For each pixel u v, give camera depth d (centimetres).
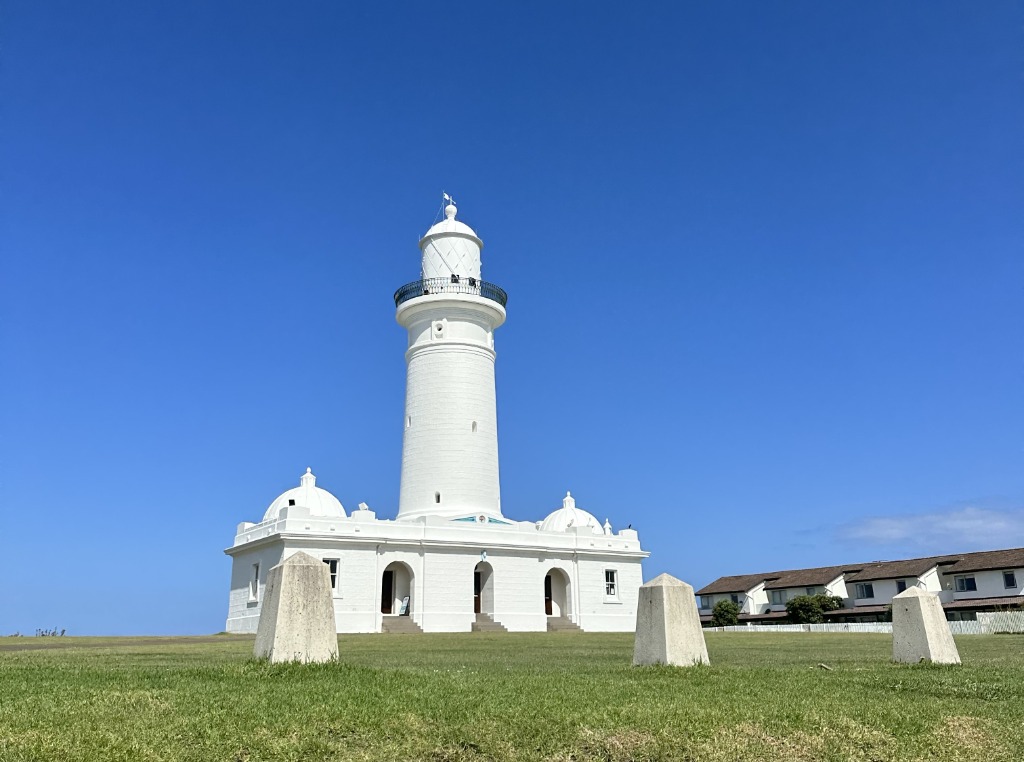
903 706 1430
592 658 2359
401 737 1129
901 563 7288
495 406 5597
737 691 1540
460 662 2158
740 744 1182
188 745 1032
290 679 1530
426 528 5003
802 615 7300
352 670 1661
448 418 5331
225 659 2112
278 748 1041
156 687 1388
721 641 3662
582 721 1220
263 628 1803
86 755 955
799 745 1201
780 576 8288
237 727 1099
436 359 5428
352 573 4716
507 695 1384
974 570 6669
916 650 2178
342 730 1132
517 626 5131
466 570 5044
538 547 5297
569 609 5434
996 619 4928
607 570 5628
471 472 5294
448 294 5444
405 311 5556
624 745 1154
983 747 1253
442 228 5741
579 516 5950
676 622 1952
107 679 1505
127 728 1069
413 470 5350
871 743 1232
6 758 925
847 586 7519
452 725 1173
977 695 1594
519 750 1120
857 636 4134
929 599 2209
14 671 1664
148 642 3369
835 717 1315
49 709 1141
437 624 4862
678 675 1764
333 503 5212
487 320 5631
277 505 5206
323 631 1770
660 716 1266
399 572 5056
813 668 2039
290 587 1762
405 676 1616
